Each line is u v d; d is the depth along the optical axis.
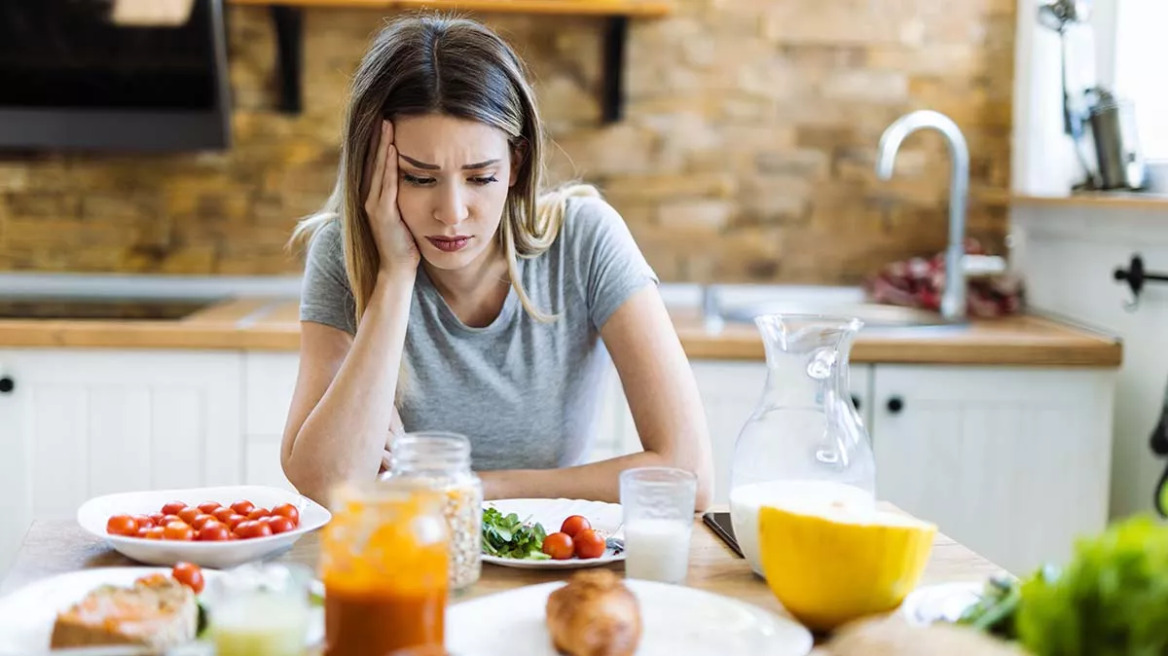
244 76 3.24
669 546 1.30
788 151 3.34
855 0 3.30
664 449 1.75
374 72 1.70
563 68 3.28
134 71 3.11
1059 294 3.11
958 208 3.06
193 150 3.19
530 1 3.10
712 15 3.29
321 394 1.82
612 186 3.32
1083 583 0.96
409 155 1.65
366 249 1.79
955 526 2.79
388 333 1.72
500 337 1.89
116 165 3.26
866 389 2.75
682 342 2.72
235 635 0.99
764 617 1.16
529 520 1.53
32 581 1.29
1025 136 3.27
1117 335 2.81
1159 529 0.98
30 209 3.26
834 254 3.38
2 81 3.09
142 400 2.71
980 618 1.10
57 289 3.28
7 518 2.72
